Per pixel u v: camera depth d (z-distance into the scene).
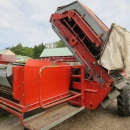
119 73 3.37
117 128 2.78
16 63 2.52
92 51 3.07
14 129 2.72
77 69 3.18
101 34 2.76
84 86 2.93
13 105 2.16
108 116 3.38
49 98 2.47
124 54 2.47
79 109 2.71
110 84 2.63
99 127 2.82
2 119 3.19
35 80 2.16
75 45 3.20
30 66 2.07
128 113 3.24
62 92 2.81
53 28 3.84
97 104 2.77
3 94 3.29
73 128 2.76
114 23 2.39
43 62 2.61
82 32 3.05
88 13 2.97
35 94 2.17
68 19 3.28
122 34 2.42
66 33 3.42
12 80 2.03
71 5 3.28
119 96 3.25
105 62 2.47
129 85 3.29
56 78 2.60
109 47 2.44
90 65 2.90
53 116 2.38
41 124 2.06
